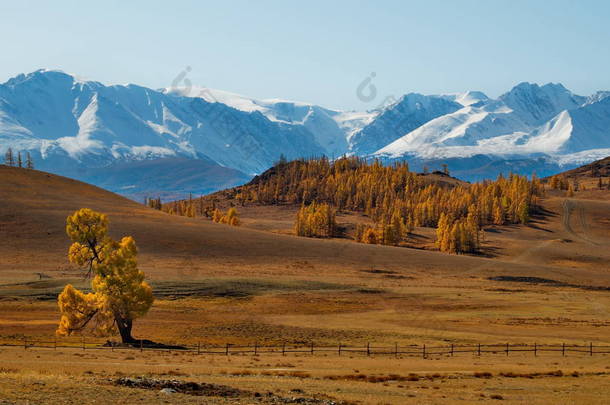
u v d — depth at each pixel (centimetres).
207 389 3716
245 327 9100
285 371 4981
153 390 3559
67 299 7900
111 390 3462
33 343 7481
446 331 8938
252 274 14275
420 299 12206
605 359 6612
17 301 10500
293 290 12519
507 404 3806
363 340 8150
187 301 11144
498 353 7088
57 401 3086
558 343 7894
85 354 6091
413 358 6569
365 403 3591
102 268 7881
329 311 10775
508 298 12638
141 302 7894
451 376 5006
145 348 7262
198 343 7869
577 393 4297
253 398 3522
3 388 3303
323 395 3794
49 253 15200
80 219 8119
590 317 10400
